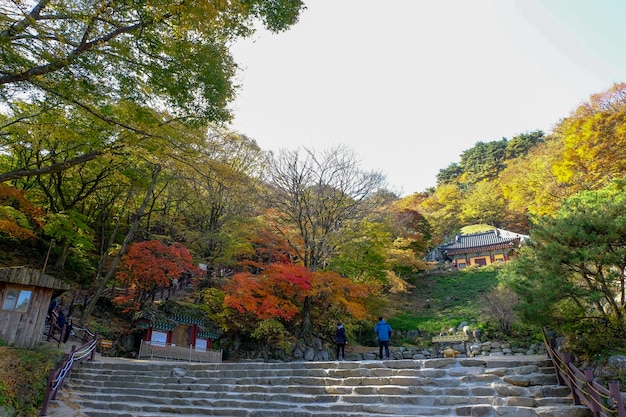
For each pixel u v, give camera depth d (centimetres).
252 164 2331
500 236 4197
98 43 870
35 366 943
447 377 869
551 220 970
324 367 1031
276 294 2092
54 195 2267
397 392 844
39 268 2225
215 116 1109
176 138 1191
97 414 880
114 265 1858
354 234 2216
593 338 859
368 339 2767
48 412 852
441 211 5478
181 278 2961
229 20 1022
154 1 833
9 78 836
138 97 1027
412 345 2595
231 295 1898
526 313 905
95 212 2648
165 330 1850
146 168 1934
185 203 2555
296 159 2506
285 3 1025
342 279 1933
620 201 920
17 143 1491
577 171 2827
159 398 971
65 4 791
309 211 2289
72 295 2144
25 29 774
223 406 911
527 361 870
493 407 721
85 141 1224
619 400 546
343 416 767
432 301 3275
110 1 824
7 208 1700
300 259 2317
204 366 1146
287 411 812
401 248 3503
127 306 2066
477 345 2352
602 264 858
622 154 2580
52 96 1011
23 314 1116
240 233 2150
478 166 7125
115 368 1209
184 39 961
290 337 2191
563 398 725
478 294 3219
